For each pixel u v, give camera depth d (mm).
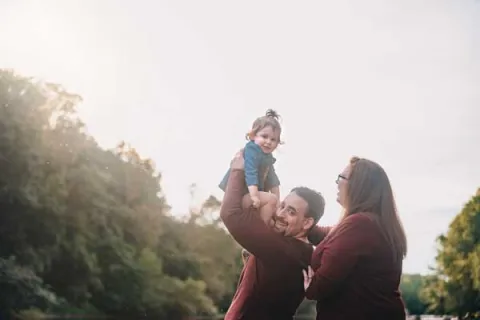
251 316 3084
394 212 3010
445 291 37719
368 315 2875
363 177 3025
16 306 21703
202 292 30828
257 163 3180
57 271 25781
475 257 36406
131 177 32469
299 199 3127
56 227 24844
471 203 38469
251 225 3053
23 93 24500
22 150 23766
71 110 27000
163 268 34312
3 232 23656
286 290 3080
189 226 36000
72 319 25359
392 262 2924
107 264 28500
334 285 2883
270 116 3355
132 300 28672
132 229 31188
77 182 26609
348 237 2898
